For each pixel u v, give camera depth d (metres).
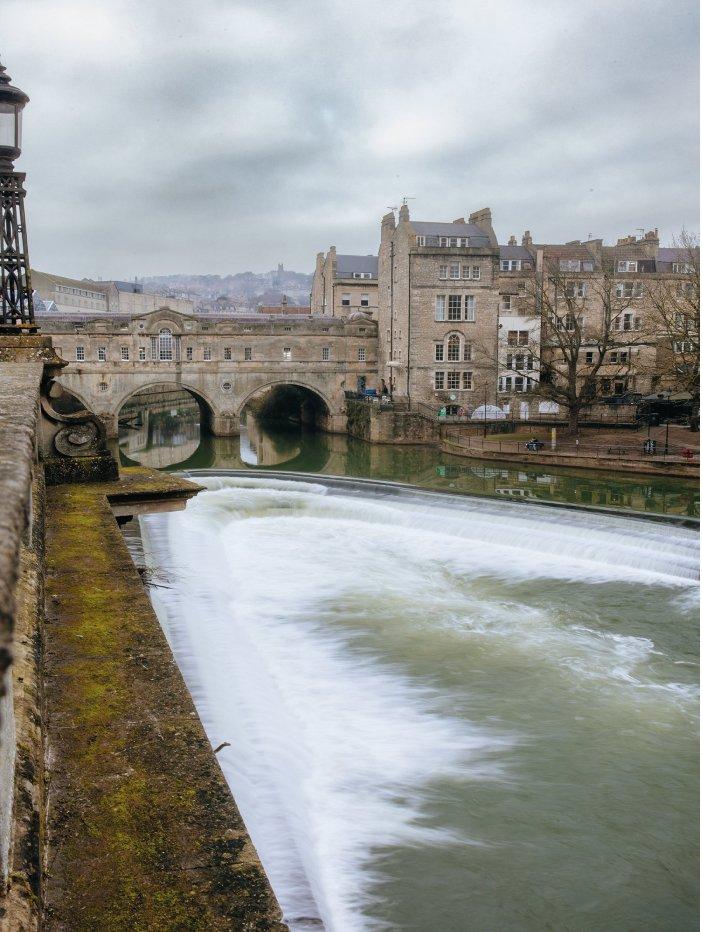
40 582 5.88
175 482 11.84
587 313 71.25
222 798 4.19
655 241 79.94
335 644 15.48
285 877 7.91
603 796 11.20
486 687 14.20
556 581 20.42
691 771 11.92
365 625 16.55
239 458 64.62
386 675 14.31
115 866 3.68
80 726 4.82
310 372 76.31
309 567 20.20
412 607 17.91
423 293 69.56
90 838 3.85
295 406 99.94
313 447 70.50
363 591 18.69
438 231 76.19
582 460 52.00
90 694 5.21
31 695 4.33
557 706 13.71
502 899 9.08
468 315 70.44
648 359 71.62
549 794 11.14
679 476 47.88
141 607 6.71
